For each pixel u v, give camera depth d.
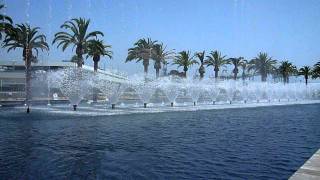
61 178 8.40
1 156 11.02
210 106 41.09
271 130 18.69
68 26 47.84
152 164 9.90
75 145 13.26
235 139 15.02
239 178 8.35
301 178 7.50
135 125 20.80
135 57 65.56
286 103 55.16
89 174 8.78
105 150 12.20
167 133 17.09
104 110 31.77
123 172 8.99
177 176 8.57
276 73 99.44
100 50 49.41
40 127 19.52
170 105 41.06
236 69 90.44
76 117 25.61
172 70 88.81
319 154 9.88
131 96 50.72
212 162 10.14
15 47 46.25
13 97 45.09
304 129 19.22
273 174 8.72
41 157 10.91
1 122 21.97
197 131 18.00
